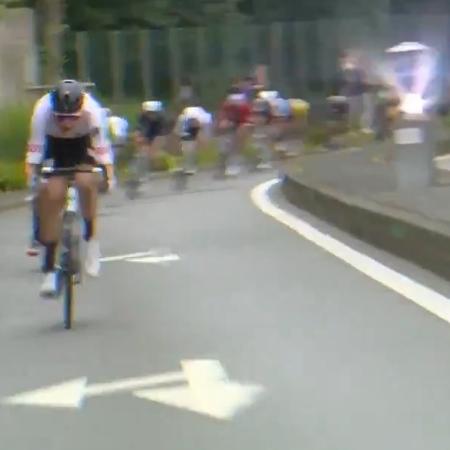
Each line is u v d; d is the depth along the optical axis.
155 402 9.56
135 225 23.20
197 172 37.56
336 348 11.21
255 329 12.27
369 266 16.25
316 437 8.43
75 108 12.98
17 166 34.22
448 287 14.22
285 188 27.31
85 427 8.94
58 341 12.19
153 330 12.48
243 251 18.41
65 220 12.88
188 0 59.84
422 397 9.41
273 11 61.19
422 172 23.00
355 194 21.69
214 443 8.38
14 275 17.47
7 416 9.37
